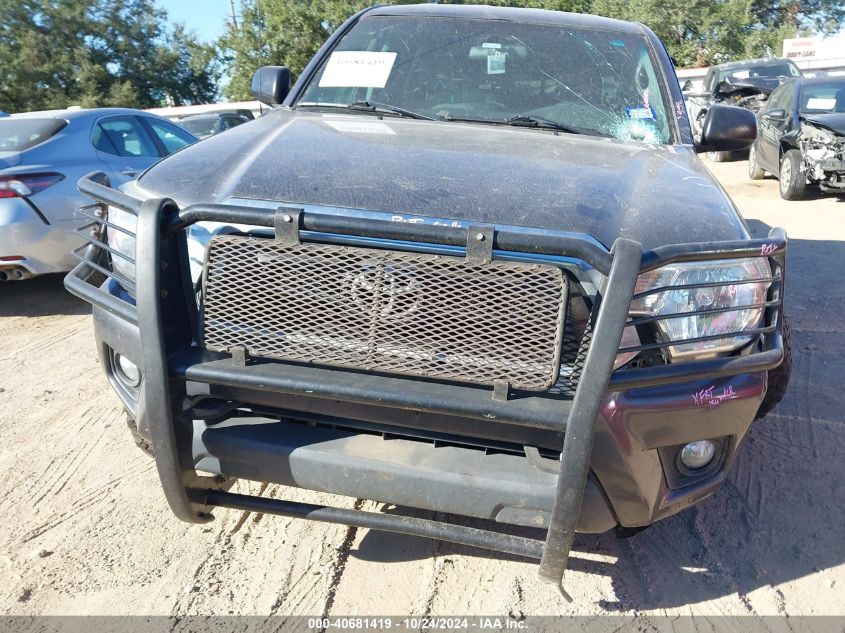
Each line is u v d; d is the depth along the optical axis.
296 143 2.70
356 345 2.00
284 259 2.01
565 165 2.65
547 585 2.58
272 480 2.19
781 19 38.09
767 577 2.66
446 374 1.96
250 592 2.52
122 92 37.47
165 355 2.04
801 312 5.40
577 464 1.88
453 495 2.05
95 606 2.44
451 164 2.52
